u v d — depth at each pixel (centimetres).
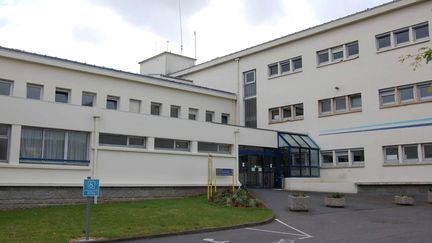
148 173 2209
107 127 2083
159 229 1327
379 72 2816
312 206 2023
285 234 1298
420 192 2567
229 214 1666
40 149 1900
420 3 2653
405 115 2680
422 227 1398
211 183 2447
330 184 2812
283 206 1998
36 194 1839
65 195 1922
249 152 2855
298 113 3269
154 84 3006
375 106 2819
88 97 2700
